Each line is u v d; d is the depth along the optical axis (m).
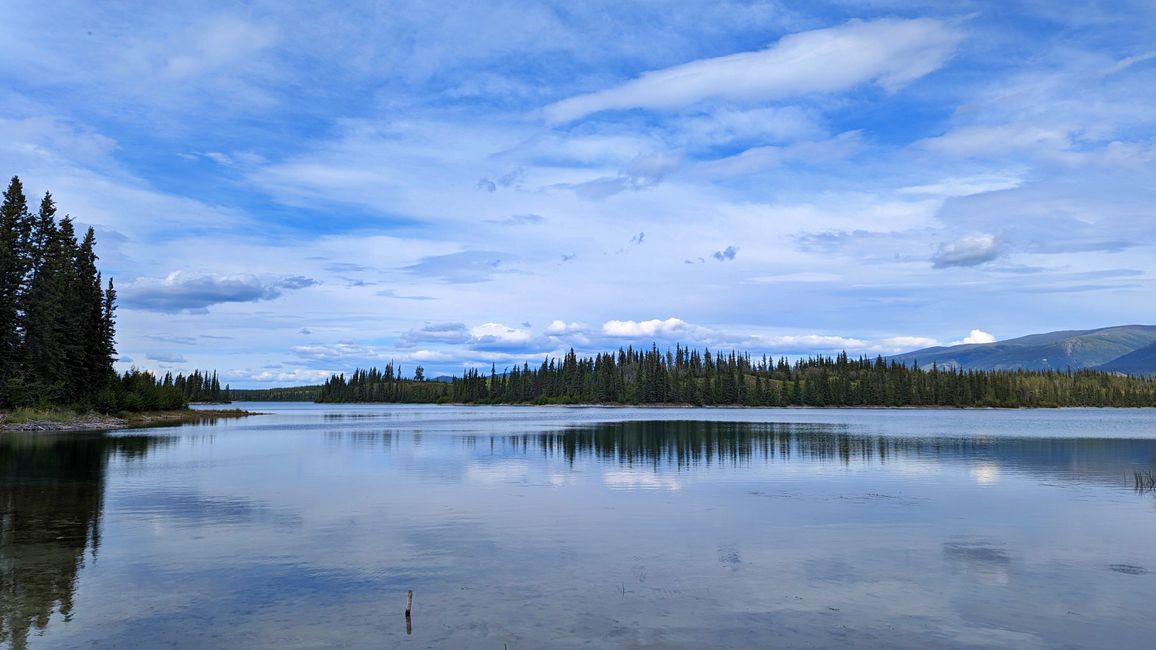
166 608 13.44
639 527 21.38
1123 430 82.50
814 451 49.22
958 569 16.55
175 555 17.67
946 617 13.13
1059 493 28.69
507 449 50.94
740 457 44.59
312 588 14.81
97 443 52.81
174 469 36.84
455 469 37.44
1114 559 17.53
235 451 47.97
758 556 17.77
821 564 16.97
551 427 86.44
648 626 12.52
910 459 43.22
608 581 15.42
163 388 119.00
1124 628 12.62
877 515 23.47
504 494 28.28
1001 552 18.25
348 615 13.05
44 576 15.66
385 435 67.94
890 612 13.38
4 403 73.94
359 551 18.19
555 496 27.75
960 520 22.69
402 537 19.91
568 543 19.20
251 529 20.97
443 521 22.31
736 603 13.88
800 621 12.85
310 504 25.62
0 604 13.66
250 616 13.00
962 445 55.22
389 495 27.92
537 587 14.94
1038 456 45.34
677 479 33.25
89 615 13.02
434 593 14.48
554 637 11.95
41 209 79.69
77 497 27.08
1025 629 12.52
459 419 116.31
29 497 27.09
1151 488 30.02
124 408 96.25
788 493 28.64
